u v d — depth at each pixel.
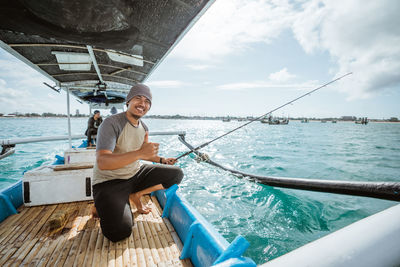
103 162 1.70
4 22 1.68
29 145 12.66
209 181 5.52
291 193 4.79
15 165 7.81
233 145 14.55
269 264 0.42
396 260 0.46
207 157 3.44
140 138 2.16
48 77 3.93
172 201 2.36
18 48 2.76
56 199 2.61
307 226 3.52
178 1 1.67
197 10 1.77
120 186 1.97
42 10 1.54
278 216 3.79
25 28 1.77
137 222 2.26
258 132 31.83
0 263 1.59
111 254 1.72
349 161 9.86
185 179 5.71
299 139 20.95
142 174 2.29
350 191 3.52
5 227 2.09
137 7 1.70
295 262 0.42
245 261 0.84
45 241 1.87
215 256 1.36
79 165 2.84
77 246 1.81
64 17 1.63
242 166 8.20
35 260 1.64
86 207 2.56
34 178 2.52
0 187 5.55
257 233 3.25
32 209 2.48
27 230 2.04
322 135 28.06
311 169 8.03
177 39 2.22
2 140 6.39
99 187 1.92
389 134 33.97
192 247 1.68
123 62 3.54
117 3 1.59
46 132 24.42
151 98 2.07
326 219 3.77
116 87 5.25
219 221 3.56
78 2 1.49
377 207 4.24
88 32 1.87
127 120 2.04
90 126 7.11
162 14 1.81
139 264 1.62
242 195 4.63
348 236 0.49
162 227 2.17
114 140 1.89
